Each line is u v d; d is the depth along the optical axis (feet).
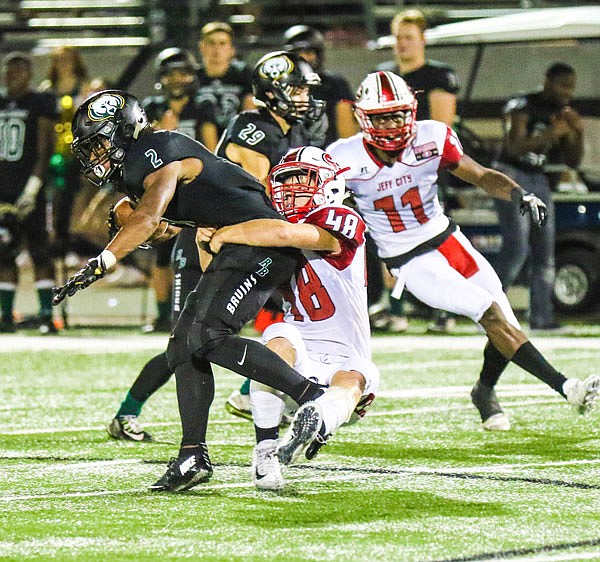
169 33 174.50
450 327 124.67
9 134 123.95
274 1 180.75
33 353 109.81
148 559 45.14
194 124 108.27
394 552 45.73
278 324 57.31
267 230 54.75
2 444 68.59
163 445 68.13
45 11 193.16
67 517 51.26
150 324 132.26
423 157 68.13
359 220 56.29
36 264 125.49
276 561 44.73
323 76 104.22
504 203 115.75
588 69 141.18
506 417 72.02
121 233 53.01
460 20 182.80
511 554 45.29
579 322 132.77
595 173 138.00
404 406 80.48
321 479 58.59
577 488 56.18
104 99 55.21
